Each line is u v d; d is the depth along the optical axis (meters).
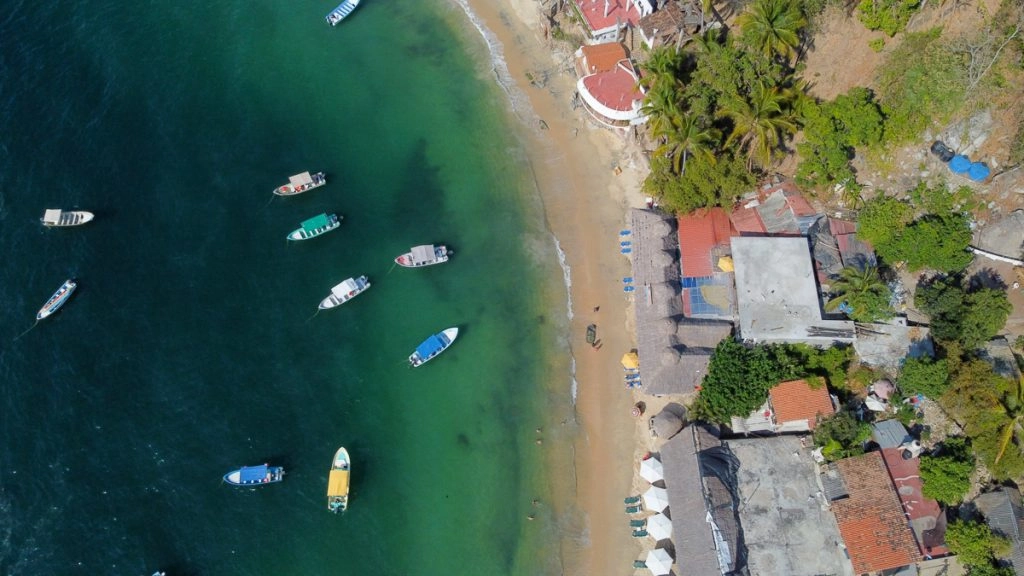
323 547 71.75
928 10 75.94
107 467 75.06
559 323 81.50
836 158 74.75
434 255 84.69
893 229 73.25
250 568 70.94
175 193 90.75
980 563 60.88
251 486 74.06
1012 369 67.19
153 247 87.38
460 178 91.12
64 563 70.81
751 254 74.75
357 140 94.69
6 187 90.81
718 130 76.12
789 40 74.62
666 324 74.25
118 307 83.75
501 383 78.94
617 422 75.75
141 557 71.19
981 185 73.00
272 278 85.38
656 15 90.50
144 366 80.44
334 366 80.38
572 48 97.75
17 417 77.56
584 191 88.38
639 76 89.44
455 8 104.06
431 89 98.06
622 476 73.31
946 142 74.38
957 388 65.38
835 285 72.38
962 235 69.94
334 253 86.75
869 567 62.09
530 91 95.75
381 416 77.69
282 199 90.12
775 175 81.31
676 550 66.12
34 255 86.44
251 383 79.50
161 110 97.25
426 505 73.44
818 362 71.75
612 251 84.62
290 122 96.44
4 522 72.38
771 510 66.50
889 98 75.94
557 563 70.56
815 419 69.06
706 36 80.94
